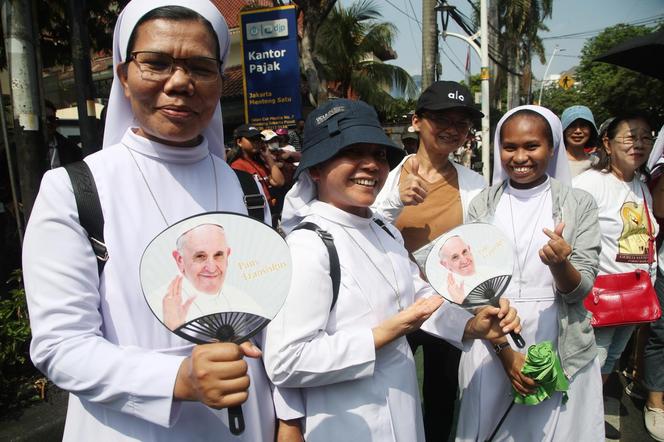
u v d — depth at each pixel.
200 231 1.20
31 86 3.24
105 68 12.50
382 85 16.25
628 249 3.17
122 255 1.24
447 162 2.95
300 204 1.90
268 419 1.51
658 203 3.48
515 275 2.25
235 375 1.09
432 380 2.84
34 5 3.27
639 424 3.40
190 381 1.11
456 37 10.80
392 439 1.61
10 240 4.68
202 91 1.28
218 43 1.34
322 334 1.54
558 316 2.16
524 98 25.16
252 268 1.23
